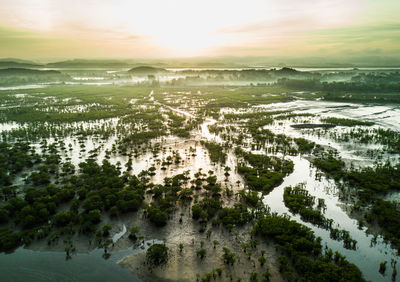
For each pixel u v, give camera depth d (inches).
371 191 5792.3
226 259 3944.4
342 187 6023.6
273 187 6210.6
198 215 4926.2
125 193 5393.7
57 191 5492.1
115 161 7623.0
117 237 4419.3
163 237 4441.4
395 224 4606.3
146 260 3959.2
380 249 4256.9
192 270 3794.3
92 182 5984.3
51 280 3639.3
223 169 7116.1
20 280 3631.9
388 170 6786.4
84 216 4699.8
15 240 4185.5
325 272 3567.9
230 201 5556.1
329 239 4473.4
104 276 3693.4
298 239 4210.1
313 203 5511.8
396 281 3668.8
